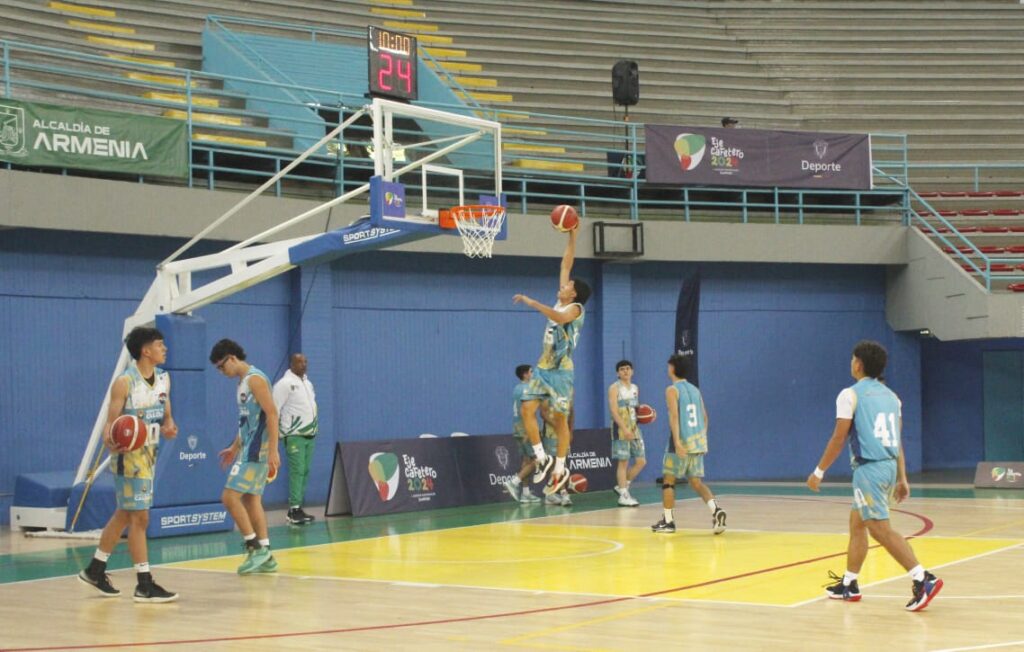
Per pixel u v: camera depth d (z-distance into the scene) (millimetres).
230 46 21328
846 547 11688
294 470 15008
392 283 19203
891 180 23969
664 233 20438
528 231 19453
